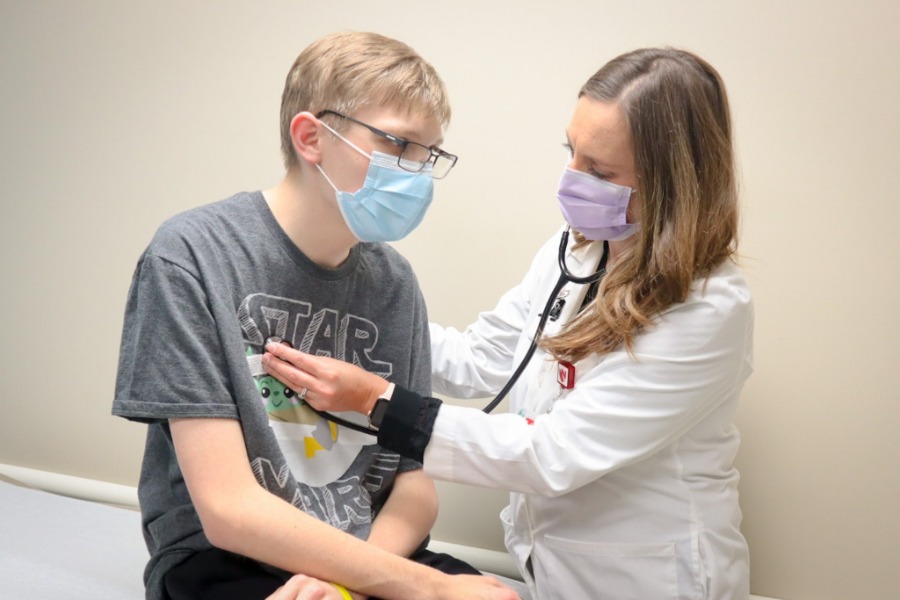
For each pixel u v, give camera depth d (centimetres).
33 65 218
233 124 203
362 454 136
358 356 136
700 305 130
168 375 112
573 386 139
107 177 215
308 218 125
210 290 116
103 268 219
